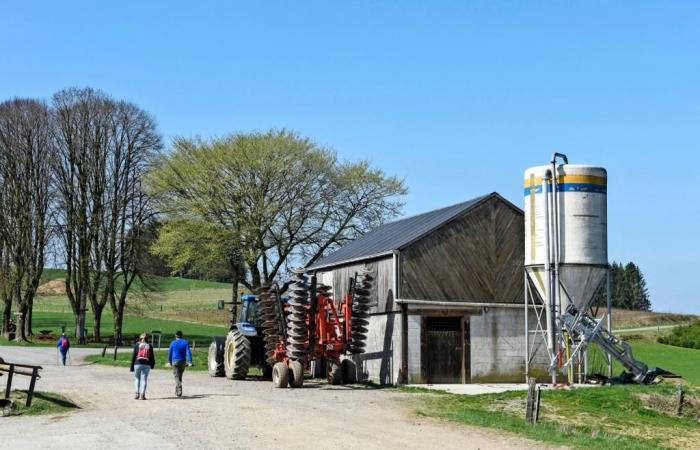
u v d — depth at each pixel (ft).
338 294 106.42
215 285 334.85
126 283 181.68
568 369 91.97
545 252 87.76
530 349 95.50
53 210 173.06
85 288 178.60
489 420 59.41
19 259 174.19
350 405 66.95
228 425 53.78
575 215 87.76
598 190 88.69
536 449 47.67
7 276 175.42
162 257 171.83
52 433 50.37
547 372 95.55
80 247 174.60
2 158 173.27
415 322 90.74
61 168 172.24
